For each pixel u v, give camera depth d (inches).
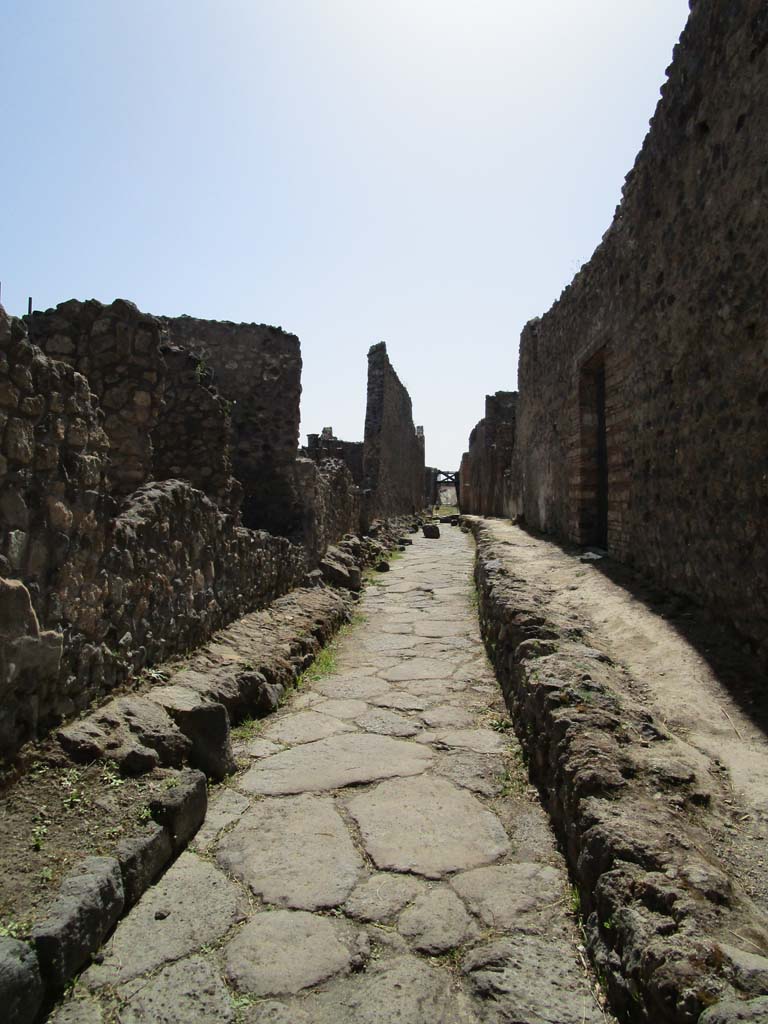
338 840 112.1
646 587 218.1
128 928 87.9
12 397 105.0
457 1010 74.2
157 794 108.7
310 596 300.7
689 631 165.6
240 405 362.0
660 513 214.5
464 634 277.9
